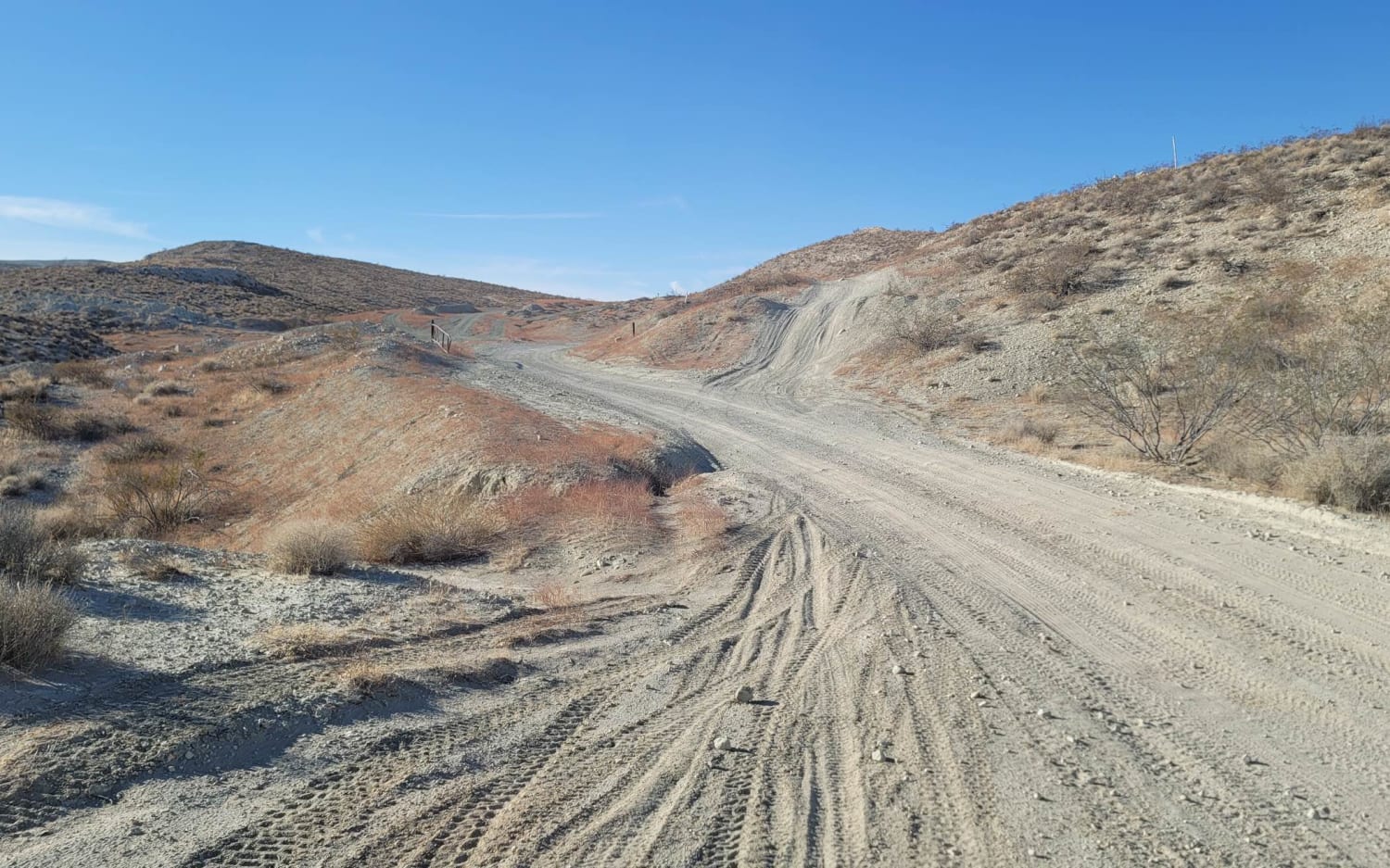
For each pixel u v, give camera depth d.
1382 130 44.72
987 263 47.78
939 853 4.38
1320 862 4.33
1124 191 50.78
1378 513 12.30
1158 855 4.38
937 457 20.34
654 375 43.94
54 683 5.64
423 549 11.59
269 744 5.28
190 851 4.11
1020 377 29.98
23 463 26.17
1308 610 8.66
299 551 9.84
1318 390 15.25
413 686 6.40
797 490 16.73
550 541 12.40
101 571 8.70
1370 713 6.25
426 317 92.62
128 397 37.25
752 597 9.80
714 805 4.85
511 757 5.45
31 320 57.00
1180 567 10.48
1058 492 15.57
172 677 6.01
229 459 28.53
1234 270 33.00
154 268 90.62
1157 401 21.11
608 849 4.34
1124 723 6.14
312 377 38.12
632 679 7.01
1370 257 29.06
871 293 52.50
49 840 4.07
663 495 17.67
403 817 4.59
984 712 6.30
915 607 9.16
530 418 23.73
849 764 5.42
